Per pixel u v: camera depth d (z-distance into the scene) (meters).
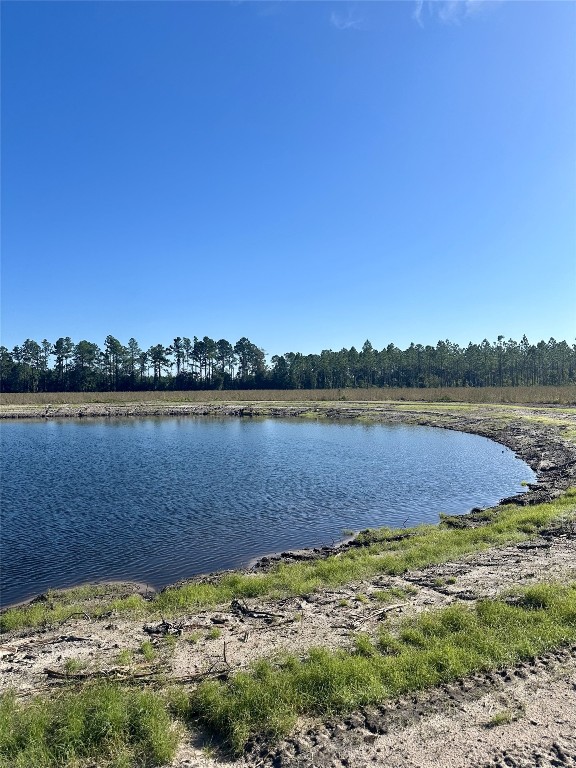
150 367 147.25
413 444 45.41
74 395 100.12
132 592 15.04
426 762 6.29
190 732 7.22
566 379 144.00
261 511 24.08
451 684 7.93
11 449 44.31
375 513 23.77
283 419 70.50
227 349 152.38
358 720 7.18
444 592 12.04
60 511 23.98
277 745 6.74
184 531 21.12
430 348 149.88
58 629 11.87
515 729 6.82
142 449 44.03
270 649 9.57
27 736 6.76
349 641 9.64
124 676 8.74
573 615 9.74
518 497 24.23
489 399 74.94
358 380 150.75
